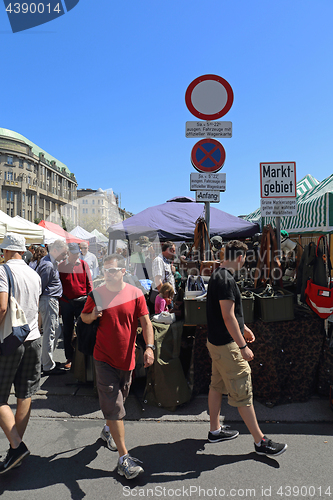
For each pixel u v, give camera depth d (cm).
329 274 364
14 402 346
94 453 257
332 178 580
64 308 427
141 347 365
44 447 265
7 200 7612
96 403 339
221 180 421
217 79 414
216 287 252
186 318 356
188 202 791
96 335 241
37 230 750
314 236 616
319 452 251
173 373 329
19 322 242
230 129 416
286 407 326
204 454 252
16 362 246
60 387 377
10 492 213
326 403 332
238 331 241
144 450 259
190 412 319
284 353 341
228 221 730
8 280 247
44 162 8600
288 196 419
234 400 251
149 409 323
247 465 237
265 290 357
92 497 208
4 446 266
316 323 345
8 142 7612
